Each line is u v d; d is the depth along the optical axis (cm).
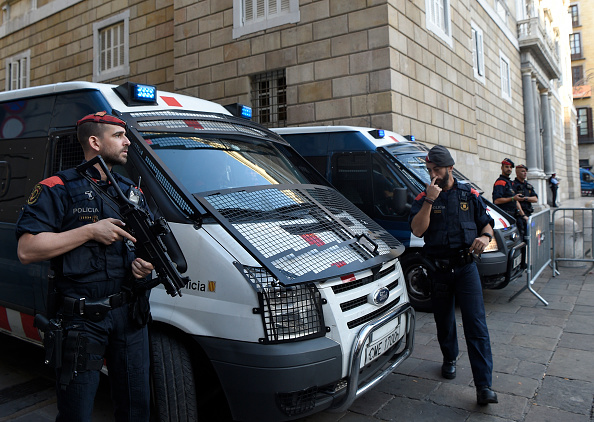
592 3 4400
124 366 222
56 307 213
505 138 1845
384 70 935
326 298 266
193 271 272
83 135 227
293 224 301
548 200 2616
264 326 250
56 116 360
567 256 877
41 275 336
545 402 349
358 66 964
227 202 294
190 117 362
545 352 446
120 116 320
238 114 435
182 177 309
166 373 270
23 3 1773
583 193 4019
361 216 371
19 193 370
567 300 629
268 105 1112
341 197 389
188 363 276
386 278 322
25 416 334
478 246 350
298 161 426
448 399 357
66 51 1612
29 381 400
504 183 824
